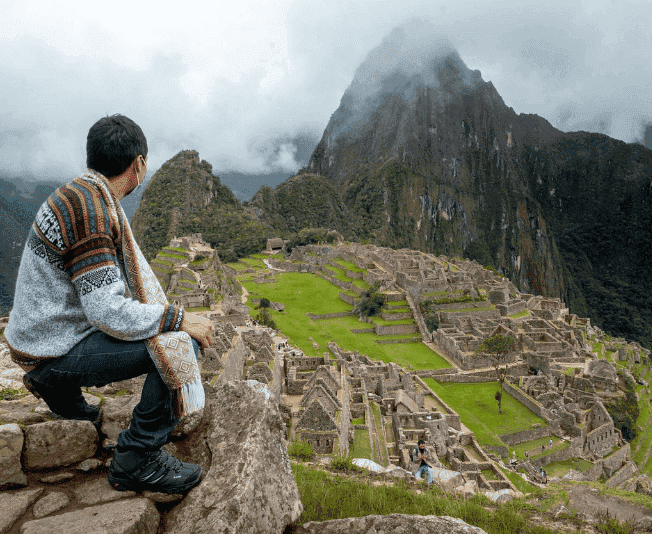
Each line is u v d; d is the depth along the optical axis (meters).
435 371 72.06
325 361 40.62
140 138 4.18
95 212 3.77
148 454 4.27
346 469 9.96
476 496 8.79
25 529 3.88
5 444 4.56
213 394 5.62
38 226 3.79
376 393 49.12
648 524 7.45
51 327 3.93
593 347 95.88
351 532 5.00
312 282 133.38
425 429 36.47
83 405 5.15
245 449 4.64
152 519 4.20
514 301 103.12
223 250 174.00
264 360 36.12
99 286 3.69
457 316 91.94
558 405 56.41
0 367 7.09
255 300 111.00
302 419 24.05
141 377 7.37
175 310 4.05
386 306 97.62
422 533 4.75
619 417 64.50
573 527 7.61
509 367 72.00
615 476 51.56
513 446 51.06
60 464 4.76
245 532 4.11
